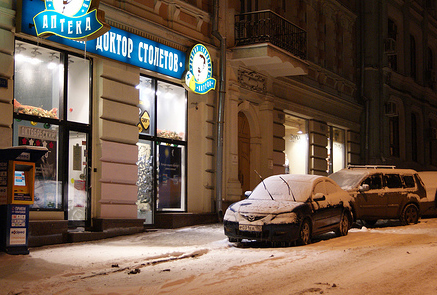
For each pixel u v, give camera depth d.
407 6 33.22
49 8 12.16
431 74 36.00
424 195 17.53
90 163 13.82
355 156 28.88
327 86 26.14
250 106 20.44
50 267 9.05
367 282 7.61
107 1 14.15
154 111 16.12
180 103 17.20
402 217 16.58
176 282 7.85
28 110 12.39
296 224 11.38
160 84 16.44
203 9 18.19
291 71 20.81
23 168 10.38
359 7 29.89
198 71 17.12
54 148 12.95
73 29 12.06
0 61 11.61
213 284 7.72
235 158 18.92
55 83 13.13
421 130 35.06
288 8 22.83
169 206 16.58
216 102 18.36
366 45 29.66
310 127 24.56
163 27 15.90
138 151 15.43
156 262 9.60
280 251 10.81
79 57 13.71
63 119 13.16
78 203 13.49
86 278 8.24
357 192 15.63
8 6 11.91
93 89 14.03
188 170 17.31
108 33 14.04
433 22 37.47
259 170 20.89
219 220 17.69
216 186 17.86
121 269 8.87
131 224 14.41
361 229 15.20
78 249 11.30
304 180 12.91
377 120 29.52
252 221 11.38
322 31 25.72
